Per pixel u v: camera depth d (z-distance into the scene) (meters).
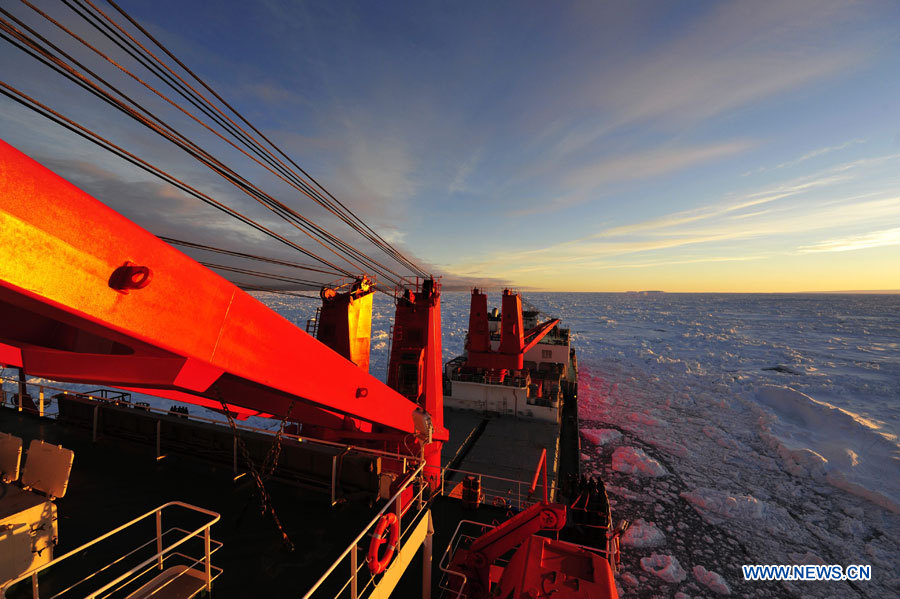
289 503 6.57
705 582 14.44
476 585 6.14
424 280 14.71
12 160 2.32
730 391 42.00
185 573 4.59
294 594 4.54
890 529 18.09
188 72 4.57
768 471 24.12
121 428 8.68
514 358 23.66
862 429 29.11
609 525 9.65
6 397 10.95
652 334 93.69
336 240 8.68
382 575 4.69
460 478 15.95
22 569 4.04
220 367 3.87
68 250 2.58
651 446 27.52
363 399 7.21
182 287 3.41
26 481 4.70
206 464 7.77
